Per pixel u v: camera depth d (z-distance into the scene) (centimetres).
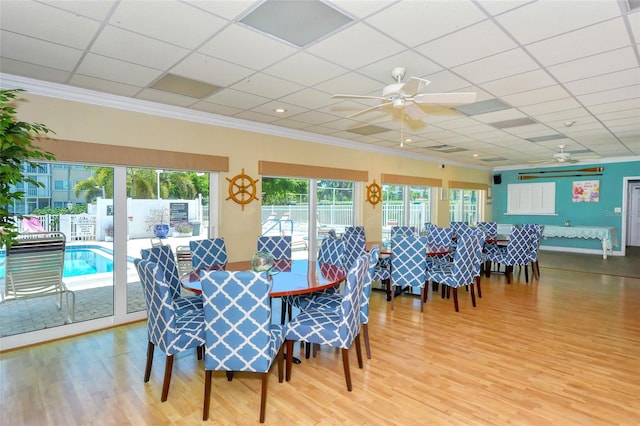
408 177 782
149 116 410
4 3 209
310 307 317
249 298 216
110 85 350
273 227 560
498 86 348
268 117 476
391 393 255
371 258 303
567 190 954
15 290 347
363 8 212
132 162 396
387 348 332
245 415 230
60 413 231
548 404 241
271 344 231
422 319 412
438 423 221
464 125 514
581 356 313
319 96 385
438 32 241
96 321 382
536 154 799
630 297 505
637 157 845
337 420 224
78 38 253
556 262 792
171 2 208
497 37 248
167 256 342
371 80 335
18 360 308
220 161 472
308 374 283
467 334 365
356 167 673
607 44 258
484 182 1054
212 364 223
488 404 241
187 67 305
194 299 330
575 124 508
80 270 382
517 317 418
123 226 402
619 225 877
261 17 224
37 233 357
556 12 215
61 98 351
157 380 274
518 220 1043
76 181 377
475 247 461
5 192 253
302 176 576
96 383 269
